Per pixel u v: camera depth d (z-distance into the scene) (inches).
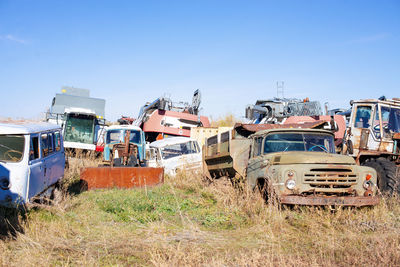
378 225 243.8
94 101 887.7
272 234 230.2
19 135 278.7
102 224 271.6
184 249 211.0
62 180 389.1
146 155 597.0
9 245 211.9
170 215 301.7
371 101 377.1
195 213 307.4
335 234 231.9
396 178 318.7
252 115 701.3
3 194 265.7
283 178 276.4
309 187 273.3
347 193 275.7
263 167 313.0
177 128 753.0
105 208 315.6
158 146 559.5
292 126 418.3
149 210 315.3
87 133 751.1
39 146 304.3
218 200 335.6
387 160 343.0
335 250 205.3
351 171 277.1
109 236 239.5
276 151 326.3
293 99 740.0
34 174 284.5
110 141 570.6
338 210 262.7
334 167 275.7
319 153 311.4
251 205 293.1
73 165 541.6
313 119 621.6
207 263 190.1
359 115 386.9
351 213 269.0
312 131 337.1
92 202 339.3
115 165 492.7
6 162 270.1
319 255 199.8
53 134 358.3
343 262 188.7
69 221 270.4
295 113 684.7
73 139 740.0
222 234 247.8
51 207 288.8
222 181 382.9
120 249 211.5
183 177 479.5
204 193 381.4
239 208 301.4
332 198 263.6
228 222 273.7
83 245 219.6
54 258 194.4
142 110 818.8
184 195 392.8
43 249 205.5
